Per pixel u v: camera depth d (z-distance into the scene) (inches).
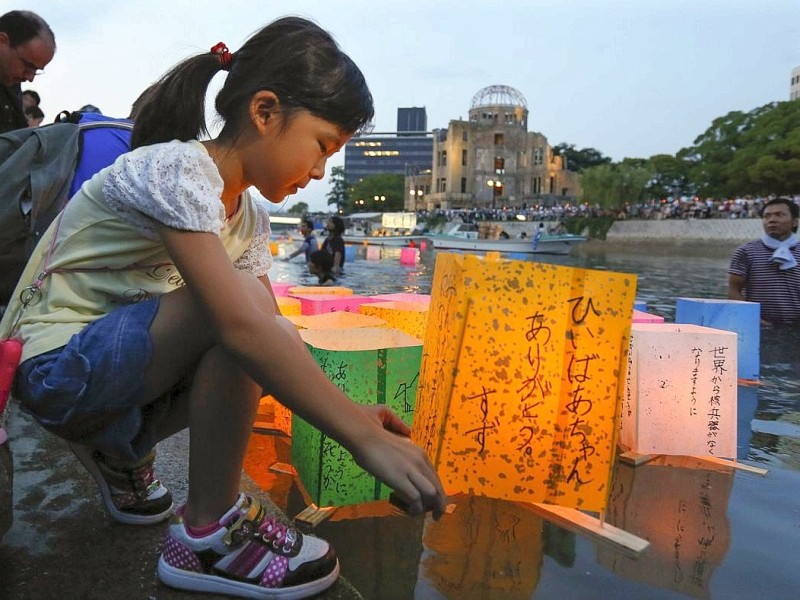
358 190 3292.3
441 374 57.4
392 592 45.6
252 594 41.8
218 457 40.1
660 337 74.4
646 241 1341.0
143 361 38.0
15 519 51.4
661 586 47.2
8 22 99.1
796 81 2469.2
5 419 76.0
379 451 35.0
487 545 53.3
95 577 43.6
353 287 336.2
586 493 56.4
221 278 35.3
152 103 42.6
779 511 61.4
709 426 75.5
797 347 152.6
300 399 34.9
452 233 1061.1
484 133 2411.4
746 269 182.9
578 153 3095.5
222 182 39.4
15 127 104.3
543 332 55.9
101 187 41.9
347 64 41.1
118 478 49.5
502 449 57.0
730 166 1561.3
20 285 44.7
